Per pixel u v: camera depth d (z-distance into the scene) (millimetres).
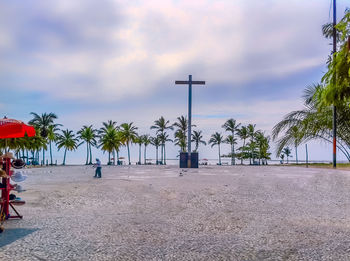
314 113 25797
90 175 23641
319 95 4363
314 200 9031
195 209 7672
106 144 85562
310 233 5148
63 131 100125
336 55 3990
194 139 90812
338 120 25594
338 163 33594
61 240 4777
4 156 6520
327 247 4324
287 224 5879
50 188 12594
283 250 4227
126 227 5691
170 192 11102
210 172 26172
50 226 5777
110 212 7328
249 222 6094
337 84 4020
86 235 5090
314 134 26594
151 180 16875
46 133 77500
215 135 103188
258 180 16125
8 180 6457
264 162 92625
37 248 4348
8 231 5379
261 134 92062
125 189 12125
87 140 99562
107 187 12891
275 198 9500
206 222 6121
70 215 6930
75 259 3875
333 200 8992
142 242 4664
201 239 4844
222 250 4254
